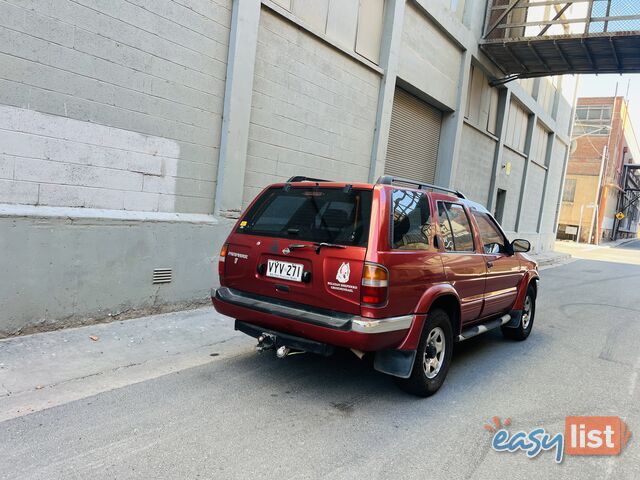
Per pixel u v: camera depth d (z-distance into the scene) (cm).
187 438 331
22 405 358
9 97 454
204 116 642
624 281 1494
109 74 529
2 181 459
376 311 362
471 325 539
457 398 440
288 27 755
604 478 322
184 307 641
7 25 445
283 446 330
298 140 807
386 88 1006
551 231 2694
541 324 789
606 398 464
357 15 927
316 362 503
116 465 293
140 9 548
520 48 1371
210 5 626
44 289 490
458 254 478
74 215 506
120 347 490
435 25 1195
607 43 1232
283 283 405
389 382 464
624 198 6575
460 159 1457
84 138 516
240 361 489
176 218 616
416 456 331
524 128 2031
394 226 391
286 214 432
